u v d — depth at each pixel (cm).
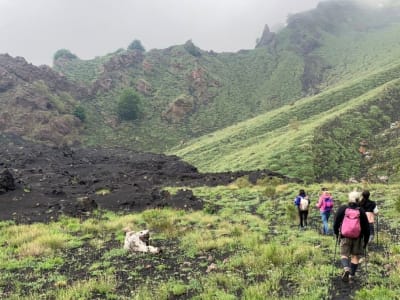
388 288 816
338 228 891
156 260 1235
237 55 18050
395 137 5891
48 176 4169
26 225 2050
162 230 1736
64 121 9675
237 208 2370
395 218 1689
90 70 14462
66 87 11825
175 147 9506
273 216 2008
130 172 4922
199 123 11331
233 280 948
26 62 11819
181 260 1221
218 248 1338
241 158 6378
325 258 1091
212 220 1939
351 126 6638
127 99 11050
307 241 1361
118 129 10519
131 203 2756
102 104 11669
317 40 18662
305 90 13588
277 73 15338
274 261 1078
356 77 11806
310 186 3050
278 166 5259
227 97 13300
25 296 926
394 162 4919
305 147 5728
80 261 1283
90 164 5784
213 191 3219
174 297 890
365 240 869
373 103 7519
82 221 2203
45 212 2455
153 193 3091
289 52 17438
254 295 826
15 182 3416
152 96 12738
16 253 1420
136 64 14712
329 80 13838
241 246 1348
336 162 5375
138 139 10075
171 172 5050
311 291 839
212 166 6588
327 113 7950
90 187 3631
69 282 1048
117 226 1898
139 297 873
